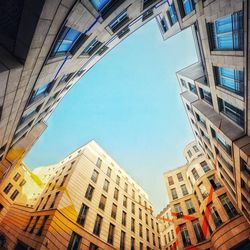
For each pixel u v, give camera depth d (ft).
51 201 77.20
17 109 33.09
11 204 121.39
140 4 47.14
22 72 25.17
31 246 62.64
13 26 24.20
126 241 89.40
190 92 85.30
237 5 31.24
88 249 68.80
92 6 32.17
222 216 71.10
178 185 116.47
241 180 53.01
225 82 48.47
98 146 120.37
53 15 23.82
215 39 43.86
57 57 34.53
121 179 120.98
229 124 54.80
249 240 59.98
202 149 96.43
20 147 76.02
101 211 85.61
